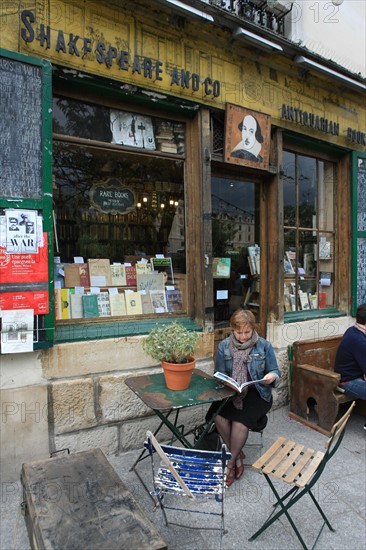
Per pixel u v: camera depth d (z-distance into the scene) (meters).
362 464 3.04
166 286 3.79
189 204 3.72
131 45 3.13
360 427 3.73
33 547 1.88
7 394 2.69
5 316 2.62
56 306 3.22
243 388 2.80
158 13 3.20
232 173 4.08
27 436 2.77
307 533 2.26
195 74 3.43
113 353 3.12
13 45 2.66
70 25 2.86
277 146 4.16
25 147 2.70
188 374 2.57
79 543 1.64
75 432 2.95
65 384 2.88
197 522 2.34
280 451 2.40
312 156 4.82
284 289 4.52
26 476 2.11
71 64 2.87
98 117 3.31
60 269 3.29
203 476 2.18
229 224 4.13
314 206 4.90
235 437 2.73
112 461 3.02
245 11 4.23
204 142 3.59
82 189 3.45
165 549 1.63
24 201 2.68
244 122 3.79
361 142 4.89
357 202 4.88
